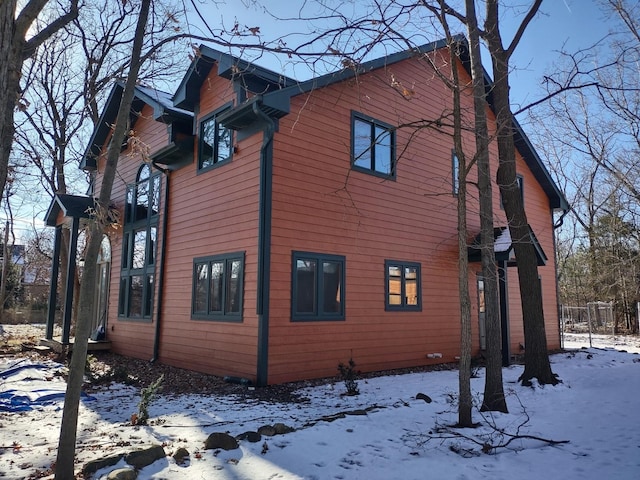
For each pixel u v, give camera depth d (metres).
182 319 11.38
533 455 4.96
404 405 7.08
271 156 9.41
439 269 13.02
